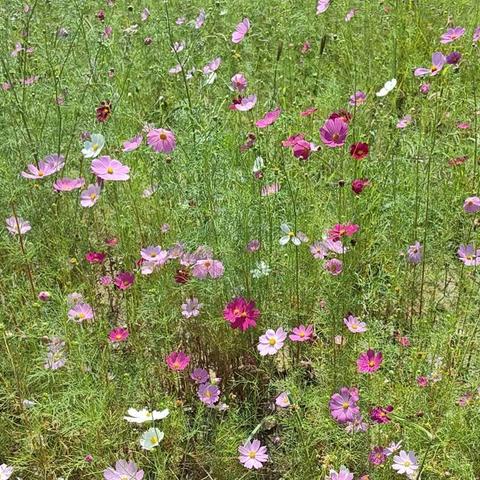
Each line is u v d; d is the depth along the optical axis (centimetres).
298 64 240
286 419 127
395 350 133
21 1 229
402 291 157
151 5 260
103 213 176
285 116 174
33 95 191
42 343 136
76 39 226
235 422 132
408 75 221
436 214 172
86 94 199
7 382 130
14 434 130
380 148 193
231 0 260
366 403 128
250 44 236
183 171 159
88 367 133
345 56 240
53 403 124
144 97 215
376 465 118
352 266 150
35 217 168
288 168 166
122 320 156
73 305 143
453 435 121
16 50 210
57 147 185
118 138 179
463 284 158
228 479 126
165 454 127
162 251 144
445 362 137
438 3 263
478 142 192
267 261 150
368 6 252
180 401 129
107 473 114
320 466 125
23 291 150
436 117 187
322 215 162
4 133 182
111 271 170
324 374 135
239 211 151
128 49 226
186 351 149
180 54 230
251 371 142
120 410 130
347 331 142
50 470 126
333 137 143
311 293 150
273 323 146
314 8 259
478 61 221
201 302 146
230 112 181
